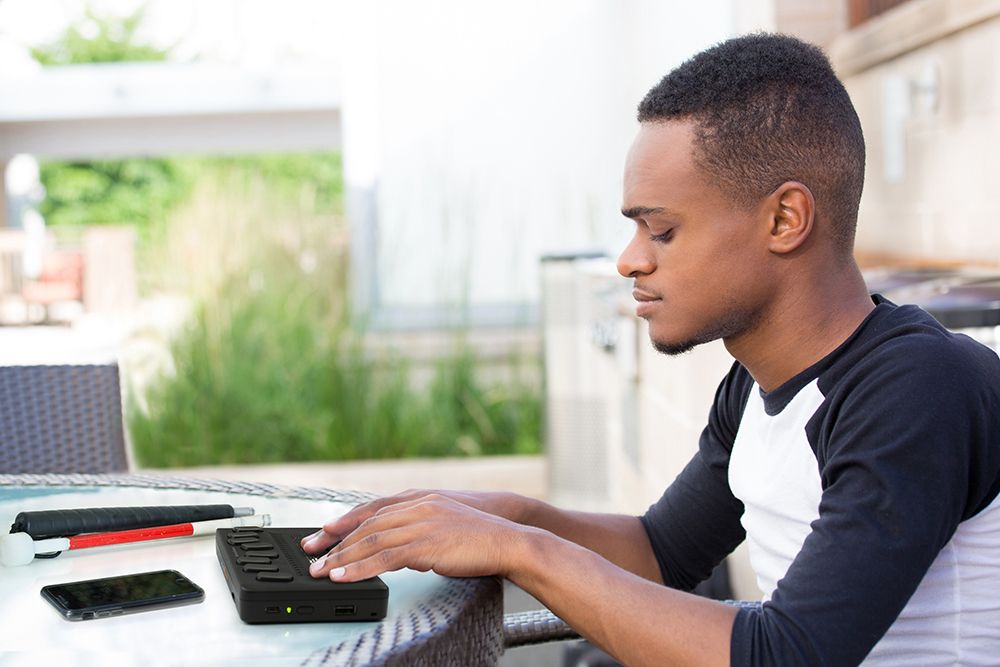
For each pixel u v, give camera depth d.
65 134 5.74
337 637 0.72
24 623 0.74
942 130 2.49
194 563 0.88
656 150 0.91
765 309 0.92
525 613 1.13
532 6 5.35
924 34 2.47
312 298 4.90
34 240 6.02
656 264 0.93
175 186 12.56
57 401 1.72
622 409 2.96
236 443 4.53
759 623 0.79
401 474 4.19
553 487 3.32
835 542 0.79
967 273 2.16
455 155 5.37
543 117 5.37
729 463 1.06
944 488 0.79
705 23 3.46
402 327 5.12
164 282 5.06
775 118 0.88
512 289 5.27
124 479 1.22
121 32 11.73
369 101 5.34
